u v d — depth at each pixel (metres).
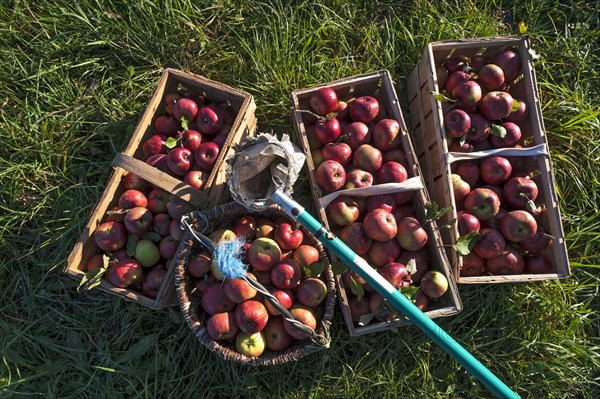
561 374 2.87
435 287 2.45
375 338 2.87
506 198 2.63
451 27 3.20
